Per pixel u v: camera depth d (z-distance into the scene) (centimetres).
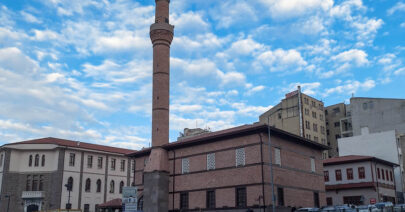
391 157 7144
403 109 8906
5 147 7675
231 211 4578
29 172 7688
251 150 4597
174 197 5259
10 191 7494
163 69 5794
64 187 7544
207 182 4934
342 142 7806
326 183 6694
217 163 4906
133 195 5103
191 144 5253
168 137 5609
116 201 6612
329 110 11438
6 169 7550
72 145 7944
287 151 4934
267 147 4594
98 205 7288
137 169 6134
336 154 10956
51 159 7756
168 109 5712
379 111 9262
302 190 4991
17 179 7625
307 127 9994
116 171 8588
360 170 6375
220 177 4809
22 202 7488
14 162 7669
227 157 4822
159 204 5162
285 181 4725
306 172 5184
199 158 5122
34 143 7794
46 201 7469
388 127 9038
